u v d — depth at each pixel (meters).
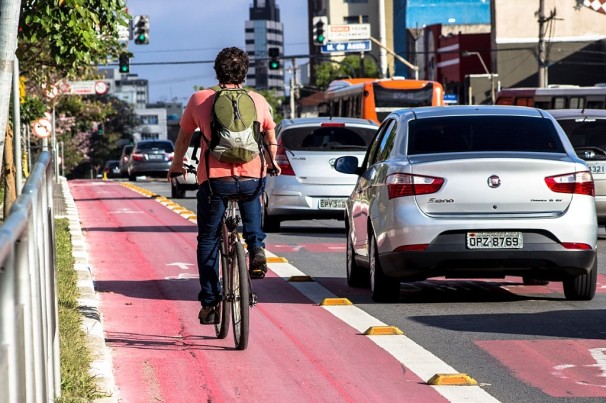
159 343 15.30
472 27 170.88
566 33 143.38
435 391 12.40
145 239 33.00
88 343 14.34
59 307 16.41
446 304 19.30
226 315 15.25
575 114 33.69
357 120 35.66
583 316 17.70
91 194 65.38
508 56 145.00
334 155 34.62
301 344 15.34
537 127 19.44
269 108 14.67
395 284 19.30
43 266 8.54
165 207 50.69
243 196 14.52
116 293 20.77
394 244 18.53
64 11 28.30
